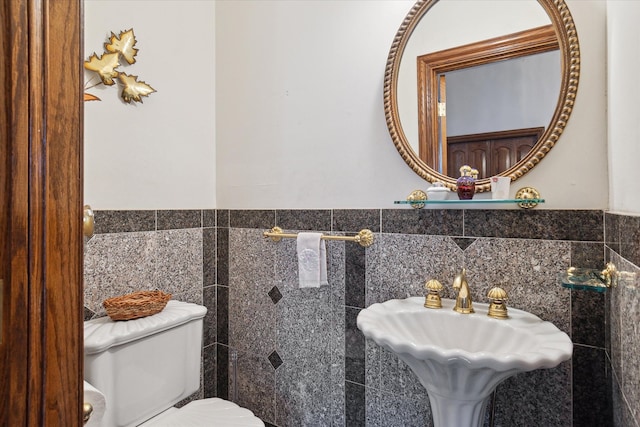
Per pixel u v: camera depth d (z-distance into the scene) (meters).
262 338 1.59
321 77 1.47
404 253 1.27
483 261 1.13
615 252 0.83
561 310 1.02
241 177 1.67
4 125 0.36
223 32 1.75
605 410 0.96
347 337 1.38
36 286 0.38
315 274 1.36
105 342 1.05
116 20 1.36
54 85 0.40
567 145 1.02
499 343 0.96
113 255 1.33
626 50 0.78
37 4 0.39
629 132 0.75
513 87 1.11
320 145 1.46
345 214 1.40
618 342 0.82
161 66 1.53
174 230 1.56
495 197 1.07
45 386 0.39
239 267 1.67
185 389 1.32
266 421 1.57
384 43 1.33
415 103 1.26
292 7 1.54
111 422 1.07
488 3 1.15
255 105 1.64
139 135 1.44
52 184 0.40
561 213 1.02
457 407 0.88
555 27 1.04
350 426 1.36
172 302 1.46
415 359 0.87
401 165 1.29
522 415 1.06
